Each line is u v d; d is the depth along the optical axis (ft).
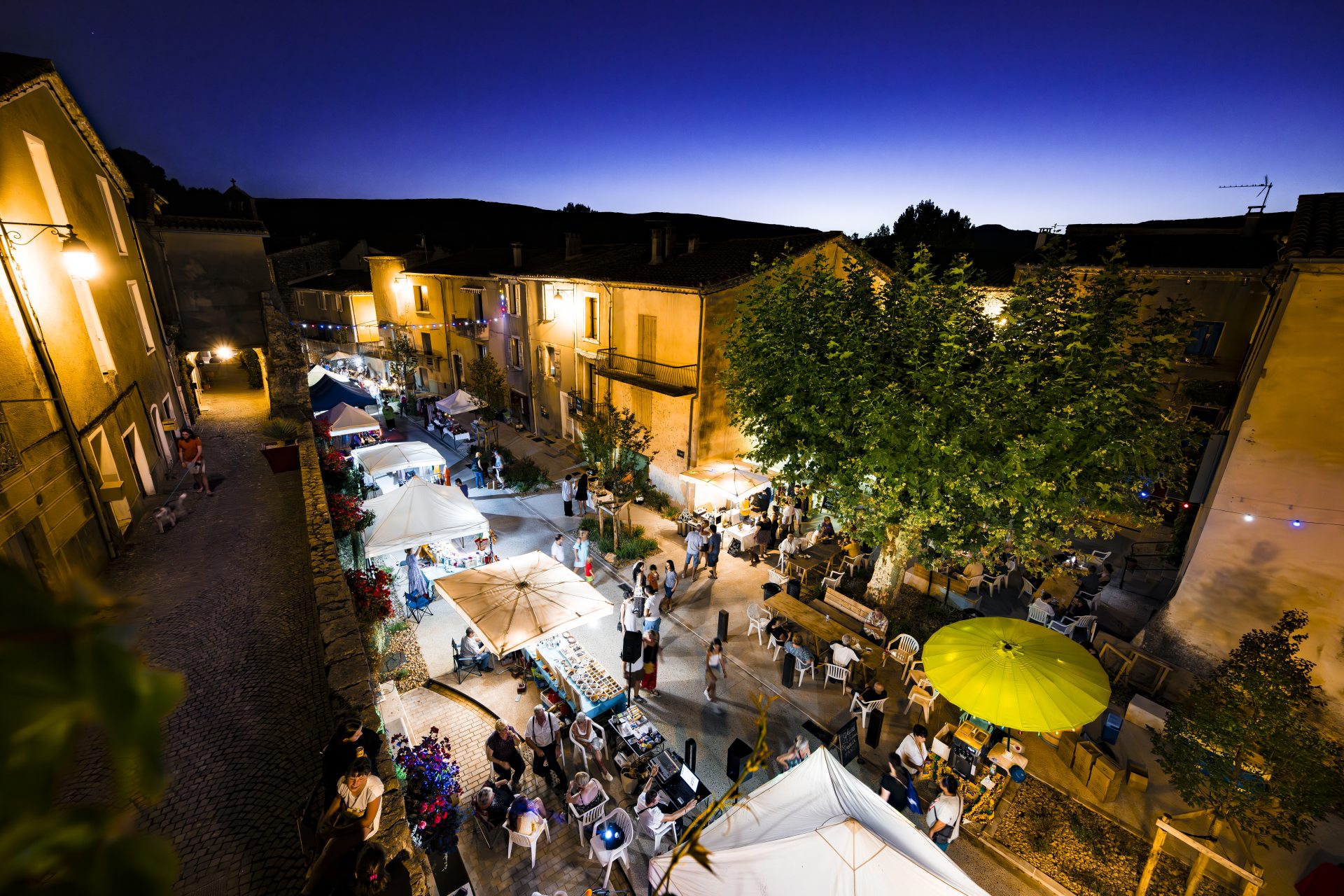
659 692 42.47
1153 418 36.52
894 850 23.11
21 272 30.58
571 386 86.99
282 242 178.09
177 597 34.78
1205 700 28.86
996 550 43.09
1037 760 37.06
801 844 23.43
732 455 71.56
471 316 107.65
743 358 47.96
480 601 40.01
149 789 2.12
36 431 29.91
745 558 60.44
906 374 38.65
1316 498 35.86
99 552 36.37
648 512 70.28
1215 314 57.77
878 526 42.39
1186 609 40.68
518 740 35.47
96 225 42.80
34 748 1.87
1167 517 64.08
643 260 80.07
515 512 70.13
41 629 1.98
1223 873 30.45
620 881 30.63
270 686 28.71
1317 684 36.86
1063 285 38.52
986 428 35.81
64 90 37.22
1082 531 38.73
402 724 33.12
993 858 31.91
